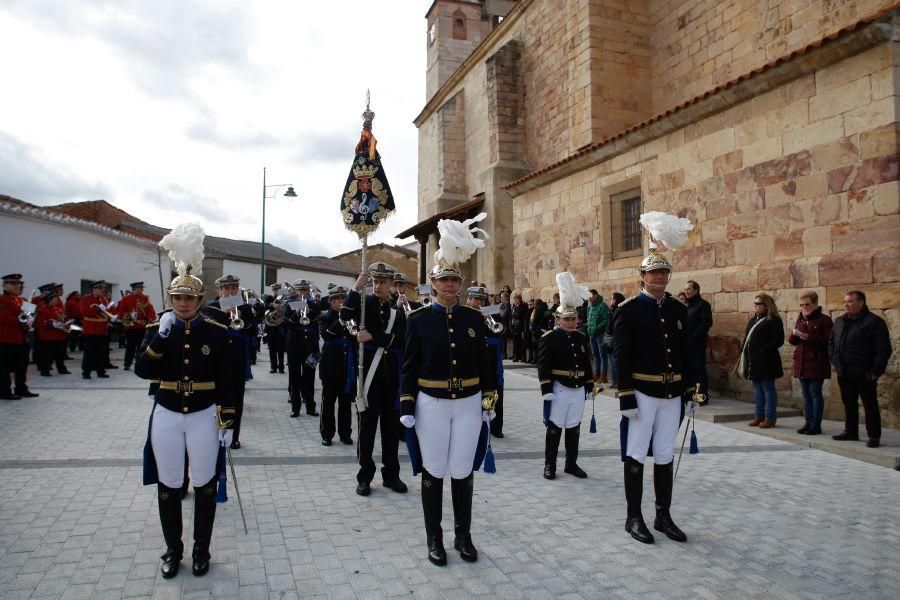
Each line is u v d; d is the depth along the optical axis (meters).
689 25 15.33
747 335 8.34
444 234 4.34
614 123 16.58
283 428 8.20
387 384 5.57
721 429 8.30
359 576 3.78
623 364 4.57
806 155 8.82
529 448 7.33
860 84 8.09
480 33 31.19
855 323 7.05
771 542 4.43
